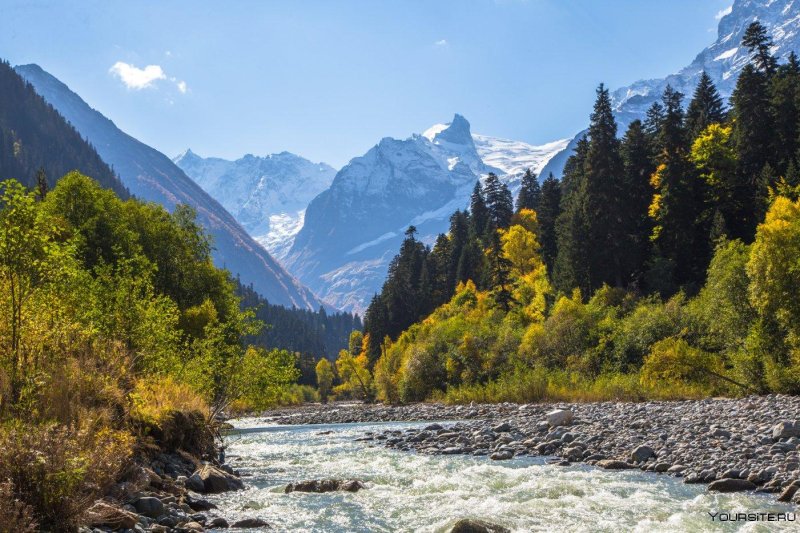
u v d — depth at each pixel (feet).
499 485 51.65
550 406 137.59
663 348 138.41
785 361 120.57
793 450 54.95
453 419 143.33
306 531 37.60
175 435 56.08
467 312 322.96
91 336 52.08
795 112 258.37
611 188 254.06
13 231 41.14
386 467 65.46
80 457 31.60
